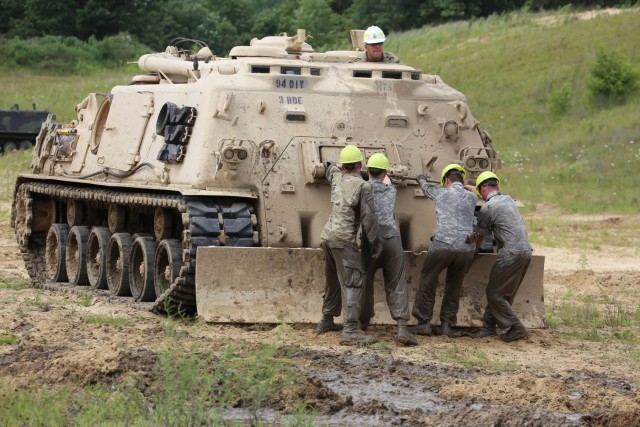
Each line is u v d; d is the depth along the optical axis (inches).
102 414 395.9
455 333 609.0
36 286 791.1
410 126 654.5
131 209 708.7
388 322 606.5
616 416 421.4
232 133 623.5
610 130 1798.7
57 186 797.2
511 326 596.4
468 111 670.5
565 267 1008.2
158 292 652.1
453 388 459.8
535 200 1509.6
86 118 809.5
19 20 3368.6
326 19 3265.3
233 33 3479.3
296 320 590.9
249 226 598.9
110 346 502.6
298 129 633.6
